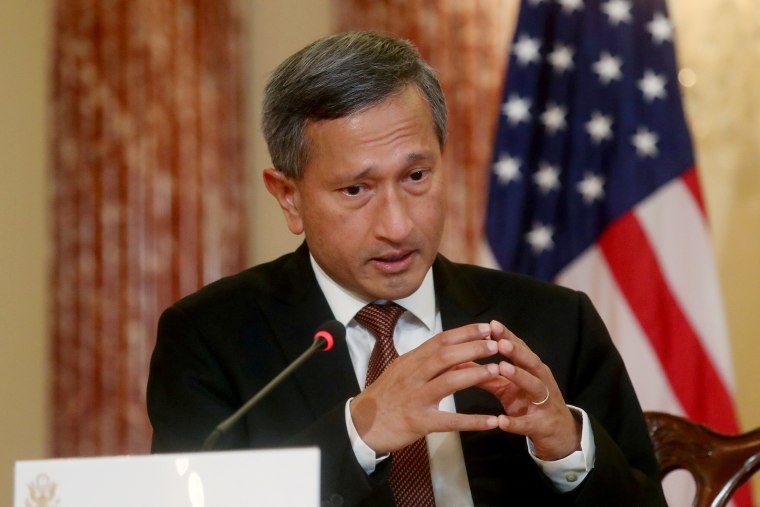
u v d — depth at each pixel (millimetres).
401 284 7312
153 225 15961
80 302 15977
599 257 13242
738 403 15617
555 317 8164
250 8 16672
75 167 16078
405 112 7105
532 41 13734
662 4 13703
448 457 7617
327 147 7152
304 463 5023
